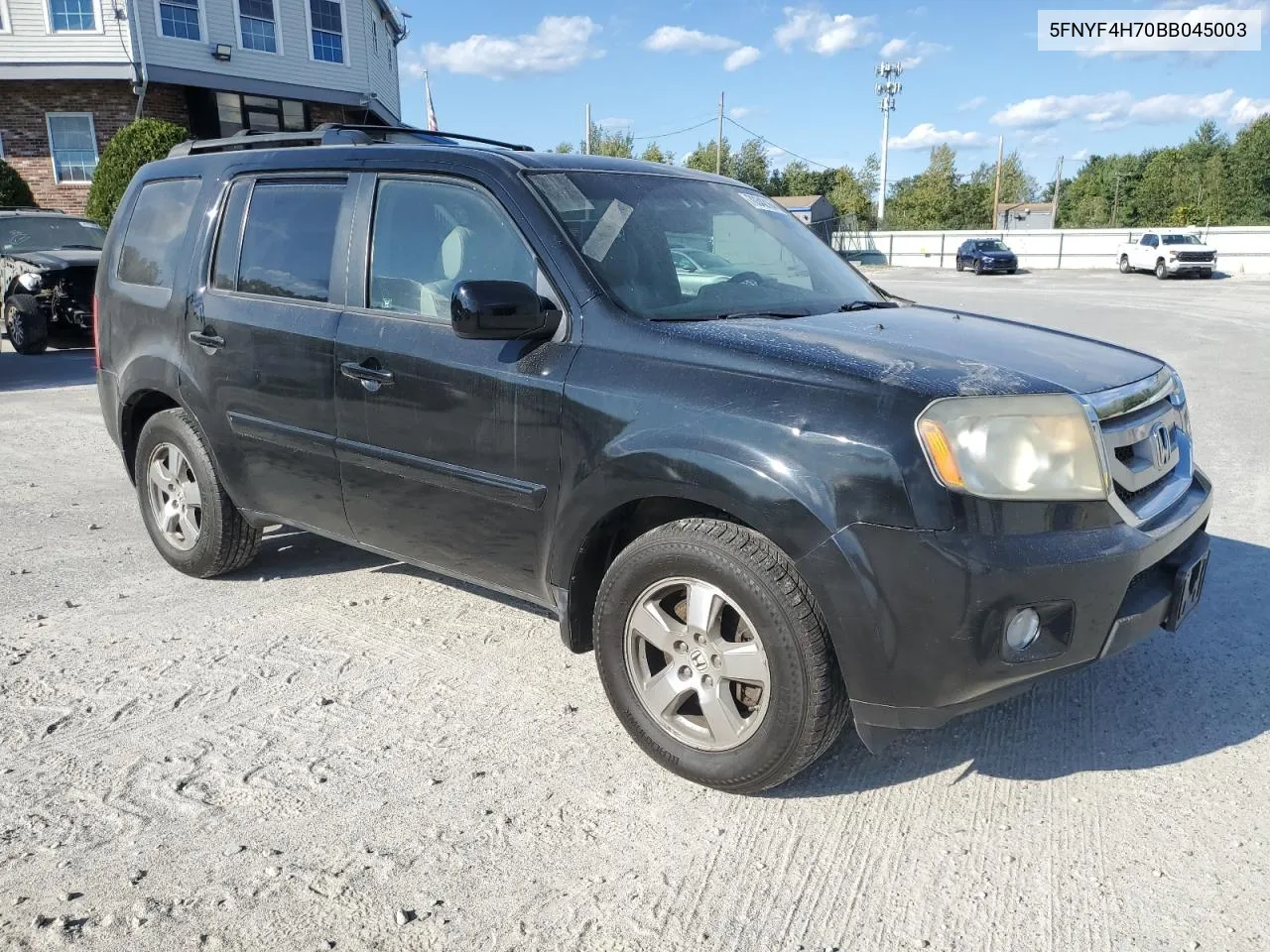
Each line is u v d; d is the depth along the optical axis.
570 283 3.24
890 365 2.82
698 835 2.80
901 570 2.59
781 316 3.43
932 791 3.03
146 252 4.71
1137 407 2.96
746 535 2.82
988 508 2.59
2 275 13.71
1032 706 3.56
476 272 3.46
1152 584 2.97
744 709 2.98
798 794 3.01
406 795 2.97
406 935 2.39
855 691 2.72
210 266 4.33
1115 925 2.43
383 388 3.62
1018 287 31.69
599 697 3.60
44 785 3.00
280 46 26.56
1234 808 2.92
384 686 3.67
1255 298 24.91
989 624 2.59
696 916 2.46
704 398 2.88
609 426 3.02
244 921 2.42
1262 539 5.31
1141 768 3.15
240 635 4.11
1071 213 94.56
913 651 2.62
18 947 2.32
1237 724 3.41
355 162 3.88
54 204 25.03
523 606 4.44
